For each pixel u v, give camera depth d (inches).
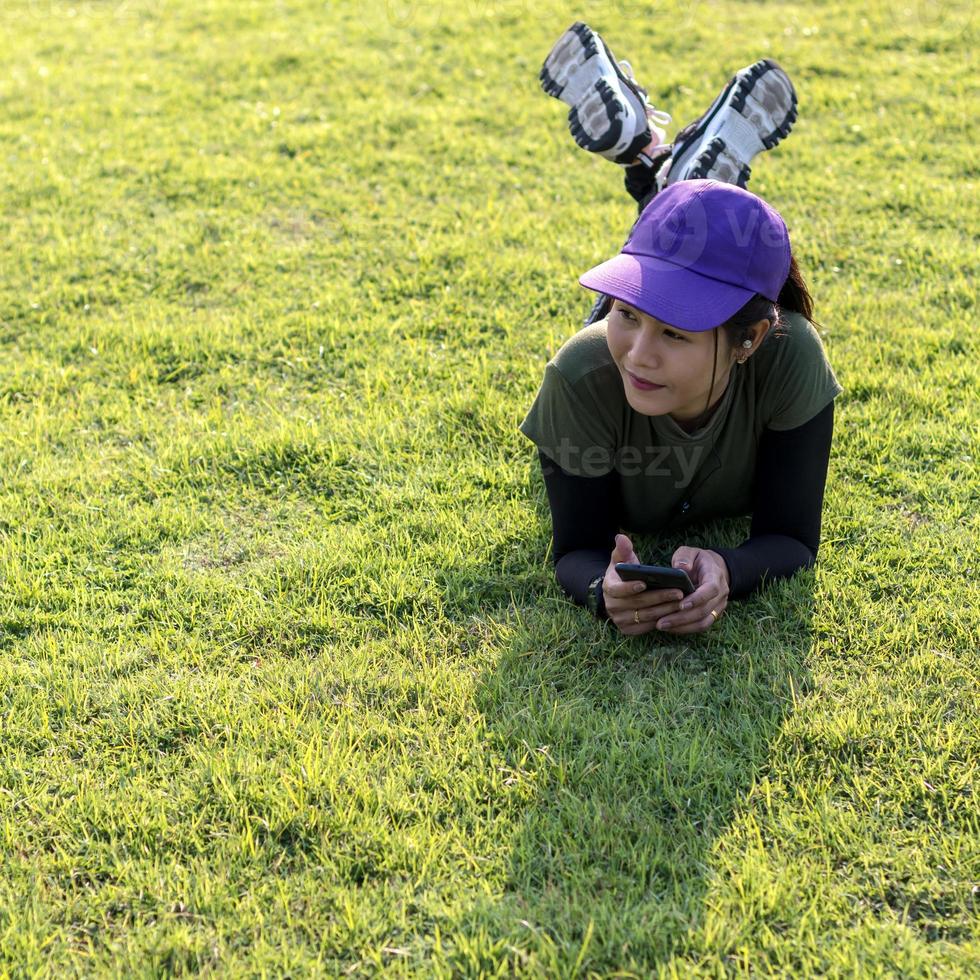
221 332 188.7
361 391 172.4
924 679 116.4
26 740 113.3
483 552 137.3
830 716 111.8
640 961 91.0
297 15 359.3
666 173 139.0
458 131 267.4
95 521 145.2
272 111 282.7
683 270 101.8
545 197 235.1
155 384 177.2
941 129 260.2
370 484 151.5
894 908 94.7
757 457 124.3
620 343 106.2
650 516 130.9
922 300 191.3
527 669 119.6
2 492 151.0
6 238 222.5
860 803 103.5
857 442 154.0
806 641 121.7
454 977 90.5
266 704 116.9
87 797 106.5
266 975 90.4
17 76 314.8
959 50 309.7
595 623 124.6
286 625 127.9
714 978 90.0
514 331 185.9
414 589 131.7
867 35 320.2
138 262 212.7
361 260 212.5
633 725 111.3
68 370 178.7
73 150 262.2
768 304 105.3
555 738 110.5
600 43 150.1
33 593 132.6
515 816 104.0
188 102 291.1
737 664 118.9
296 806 104.3
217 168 251.6
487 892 96.3
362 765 108.6
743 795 104.3
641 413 112.9
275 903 96.3
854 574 130.5
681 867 97.7
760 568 123.0
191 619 129.2
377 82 300.4
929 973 88.7
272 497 150.3
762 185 233.9
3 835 103.3
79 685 119.7
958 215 219.8
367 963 91.8
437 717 114.3
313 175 247.3
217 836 102.7
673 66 301.6
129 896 97.7
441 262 209.8
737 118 136.3
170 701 117.6
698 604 114.9
